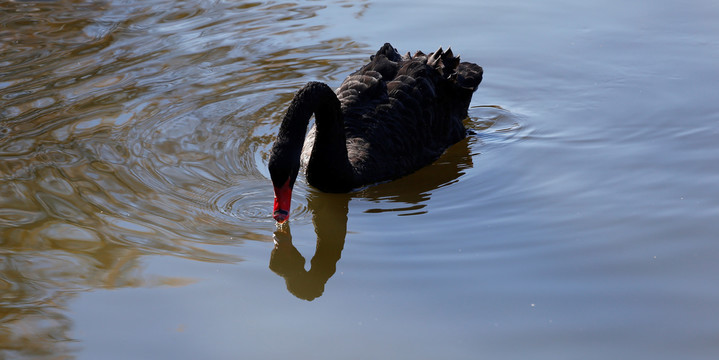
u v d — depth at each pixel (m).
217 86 10.34
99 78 10.28
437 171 8.42
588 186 7.71
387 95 8.70
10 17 12.41
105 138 8.70
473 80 9.61
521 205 7.41
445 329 5.53
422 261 6.46
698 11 12.55
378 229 7.08
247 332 5.54
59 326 5.57
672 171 7.91
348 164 7.87
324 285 6.13
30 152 8.29
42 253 6.46
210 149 8.59
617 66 10.69
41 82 10.09
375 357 5.25
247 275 6.28
